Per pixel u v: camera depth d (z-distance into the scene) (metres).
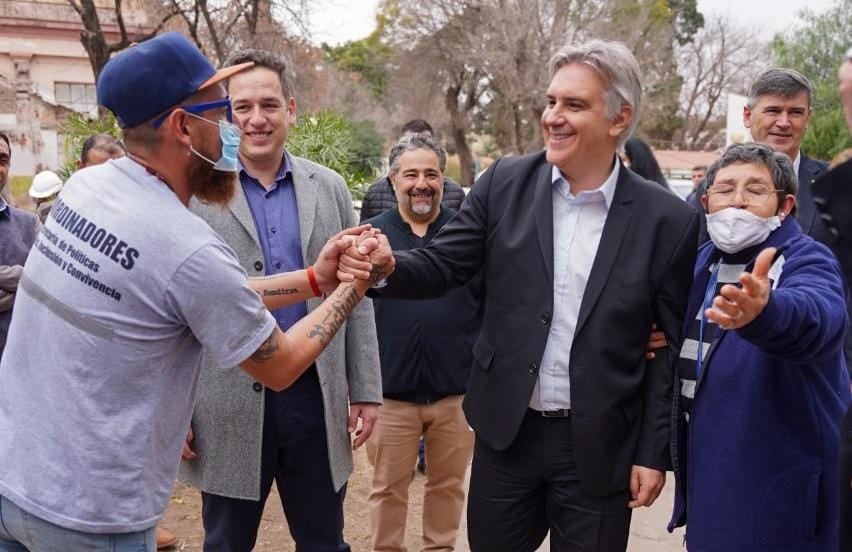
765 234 2.37
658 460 2.39
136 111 1.87
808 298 2.08
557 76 2.38
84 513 1.85
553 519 2.54
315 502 2.87
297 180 2.85
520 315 2.46
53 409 1.85
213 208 2.69
